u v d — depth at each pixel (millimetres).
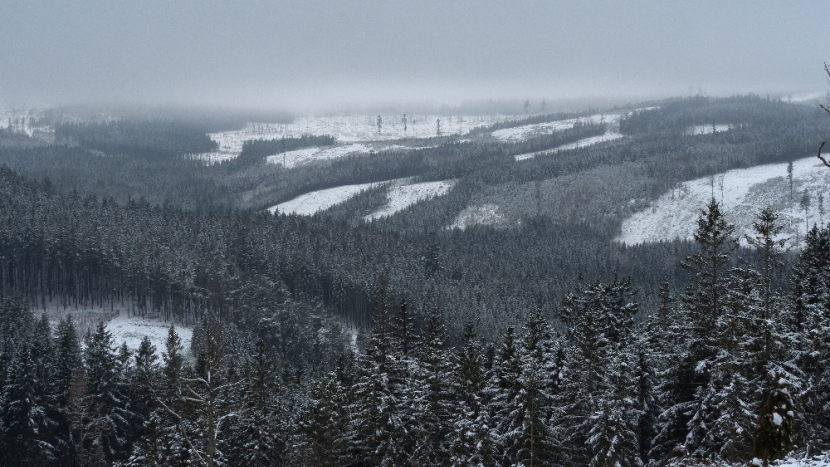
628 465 35469
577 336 40781
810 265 39625
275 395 52625
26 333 92562
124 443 61781
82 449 59094
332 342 106438
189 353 97812
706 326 37250
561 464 39719
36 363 63719
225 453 48156
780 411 14266
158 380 62219
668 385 39562
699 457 33531
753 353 32438
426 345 46438
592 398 37500
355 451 43688
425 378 40938
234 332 100500
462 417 37031
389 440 39188
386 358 42250
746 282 35062
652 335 46094
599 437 35125
